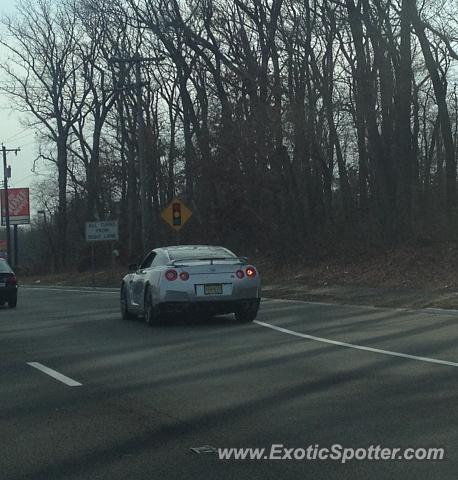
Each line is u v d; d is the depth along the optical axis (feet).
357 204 132.46
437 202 102.99
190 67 124.47
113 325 58.44
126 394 31.96
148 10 121.70
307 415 27.37
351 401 29.35
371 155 111.65
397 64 99.96
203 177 119.14
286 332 50.19
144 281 57.11
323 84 109.91
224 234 121.70
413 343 43.96
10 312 75.10
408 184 99.71
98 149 173.06
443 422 26.02
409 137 99.04
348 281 89.86
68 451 23.66
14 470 21.84
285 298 81.15
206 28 113.09
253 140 108.37
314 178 118.62
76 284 143.54
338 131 144.46
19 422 27.45
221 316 62.03
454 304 62.85
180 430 25.85
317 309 66.85
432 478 20.65
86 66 167.43
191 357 40.93
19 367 39.68
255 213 116.57
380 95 108.17
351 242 105.70
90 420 27.58
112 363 39.99
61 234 193.77
